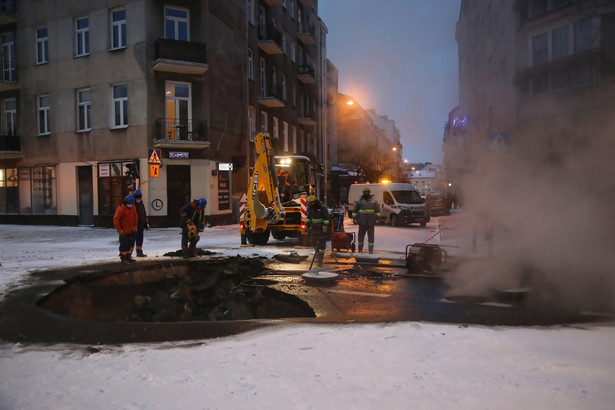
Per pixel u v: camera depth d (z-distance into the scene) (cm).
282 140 3259
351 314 563
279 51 2980
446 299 638
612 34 753
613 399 284
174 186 2088
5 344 437
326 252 1172
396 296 666
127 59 2066
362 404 279
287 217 1381
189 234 1073
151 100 2044
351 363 357
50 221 2292
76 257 1076
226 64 2325
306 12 3972
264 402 285
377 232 1756
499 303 605
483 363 354
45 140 2292
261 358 374
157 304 700
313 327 477
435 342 413
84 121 2216
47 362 377
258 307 655
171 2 2077
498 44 795
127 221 977
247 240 1497
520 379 318
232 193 2377
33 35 2306
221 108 2267
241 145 2489
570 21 759
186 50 2050
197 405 283
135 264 960
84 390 312
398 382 315
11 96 2378
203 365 360
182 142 2019
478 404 278
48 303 668
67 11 2200
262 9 2969
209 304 699
